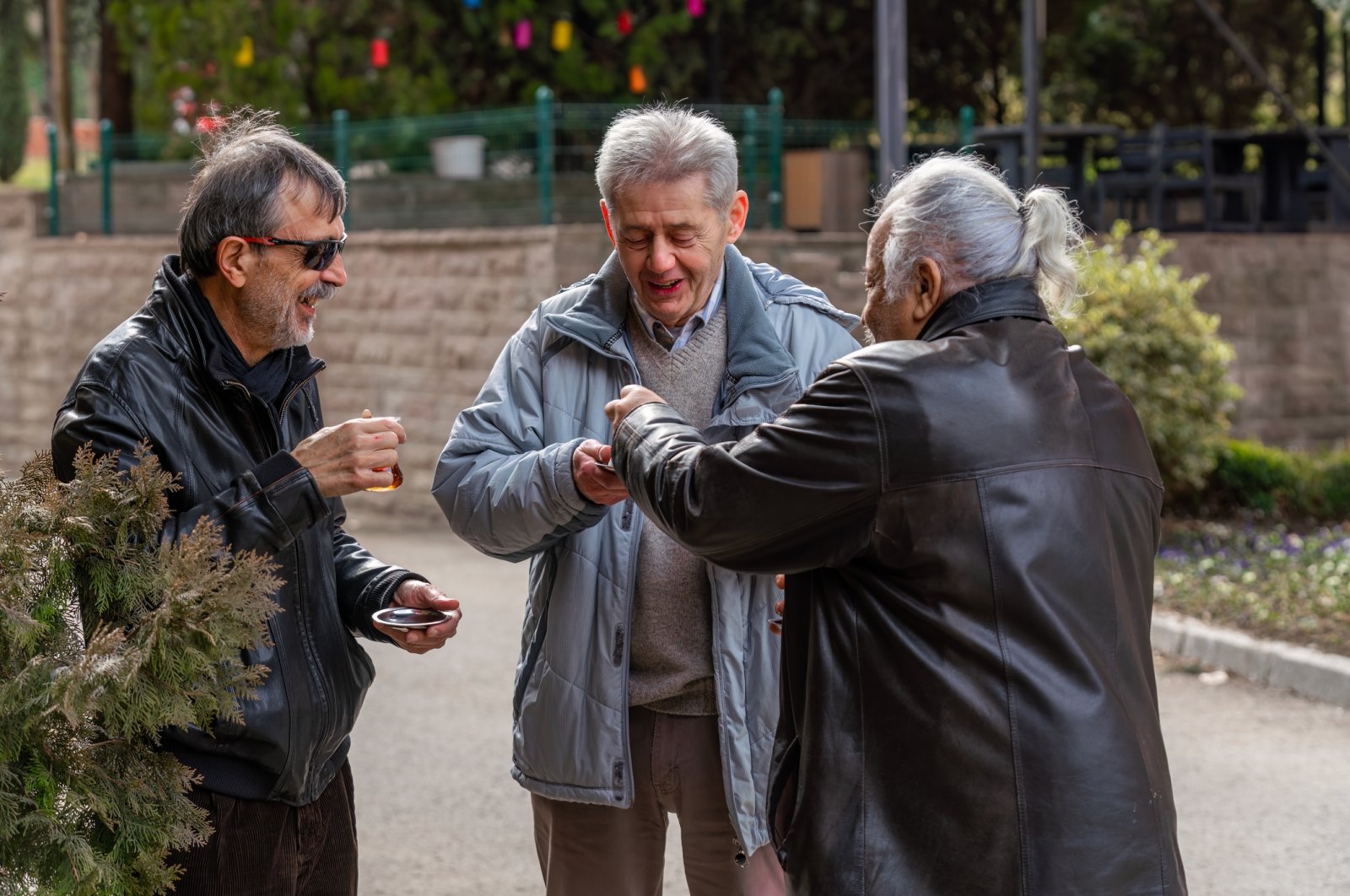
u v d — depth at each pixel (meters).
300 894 2.51
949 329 2.20
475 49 13.27
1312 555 8.13
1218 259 11.82
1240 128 16.55
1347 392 12.48
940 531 2.05
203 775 2.30
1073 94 16.34
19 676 1.98
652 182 2.55
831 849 2.08
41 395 13.43
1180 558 8.19
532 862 4.50
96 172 13.63
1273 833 4.71
